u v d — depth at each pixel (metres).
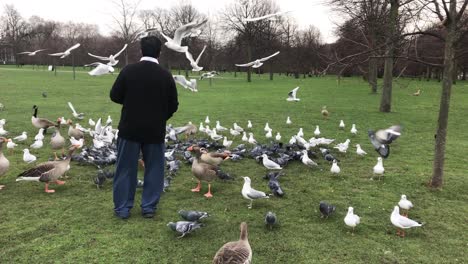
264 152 12.74
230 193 9.52
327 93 39.59
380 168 10.52
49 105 26.00
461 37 9.48
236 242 5.90
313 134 17.94
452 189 10.07
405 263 6.34
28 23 95.12
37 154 12.66
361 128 19.72
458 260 6.48
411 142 16.47
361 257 6.48
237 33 67.69
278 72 88.44
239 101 31.50
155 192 8.05
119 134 7.80
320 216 8.19
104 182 9.84
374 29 11.31
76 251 6.39
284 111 25.56
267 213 7.64
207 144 14.06
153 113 7.69
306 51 61.94
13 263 5.98
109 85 44.44
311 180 10.70
